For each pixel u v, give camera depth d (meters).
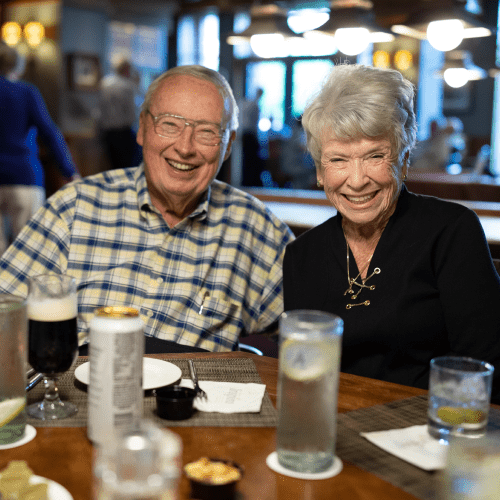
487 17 10.37
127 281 1.78
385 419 1.00
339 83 1.42
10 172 3.78
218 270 1.84
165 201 1.86
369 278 1.46
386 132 1.39
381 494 0.78
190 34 11.90
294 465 0.82
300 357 0.80
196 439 0.92
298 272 1.57
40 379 1.13
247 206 1.94
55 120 10.21
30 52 10.20
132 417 0.85
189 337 1.76
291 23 10.11
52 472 0.81
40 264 1.80
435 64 11.30
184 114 1.75
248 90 12.16
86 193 1.86
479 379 0.90
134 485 0.52
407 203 1.50
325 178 1.48
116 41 11.31
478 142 10.98
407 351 1.42
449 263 1.42
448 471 0.65
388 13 6.24
